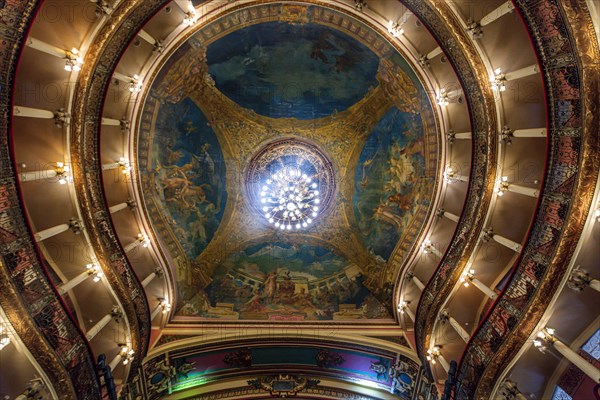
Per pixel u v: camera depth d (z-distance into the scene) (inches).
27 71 478.3
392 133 745.0
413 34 595.2
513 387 466.9
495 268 605.3
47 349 407.2
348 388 717.9
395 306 730.8
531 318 441.1
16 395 426.3
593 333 442.9
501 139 524.1
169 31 583.2
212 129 761.0
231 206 803.4
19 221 402.9
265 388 713.6
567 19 362.6
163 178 709.9
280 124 791.1
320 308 762.2
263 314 747.4
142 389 632.4
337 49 664.4
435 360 610.9
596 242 391.2
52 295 430.0
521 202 559.2
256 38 647.8
